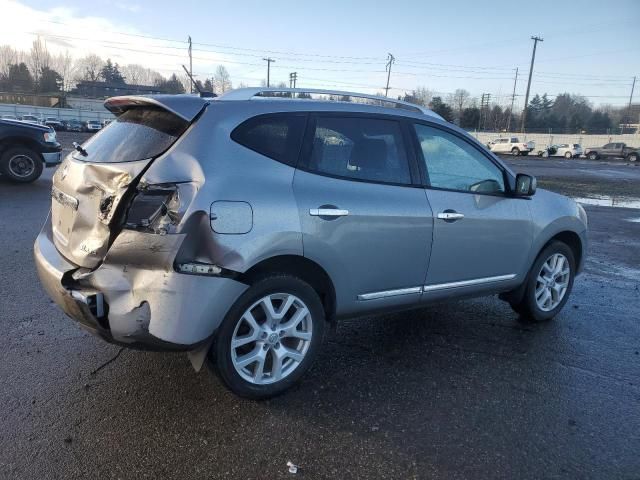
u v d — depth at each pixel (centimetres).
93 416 299
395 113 377
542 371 384
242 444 280
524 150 5206
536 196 460
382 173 359
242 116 308
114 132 328
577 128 9088
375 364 383
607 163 4325
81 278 291
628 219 1205
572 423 315
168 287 272
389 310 379
